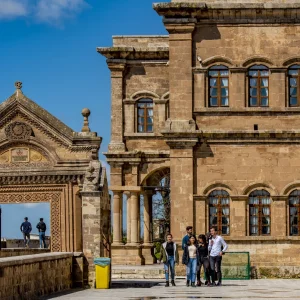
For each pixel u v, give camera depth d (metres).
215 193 46.31
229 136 46.09
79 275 38.19
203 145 46.31
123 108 59.56
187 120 46.22
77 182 47.03
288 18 46.44
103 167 40.34
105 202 40.44
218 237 39.28
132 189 58.84
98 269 37.78
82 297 32.09
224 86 46.62
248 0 46.28
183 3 46.00
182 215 46.16
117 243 59.44
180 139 46.06
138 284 40.25
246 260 44.81
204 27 46.56
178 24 46.41
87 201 38.59
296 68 46.56
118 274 48.62
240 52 46.47
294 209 46.16
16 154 47.28
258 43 46.44
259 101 46.53
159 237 86.50
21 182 47.25
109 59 59.34
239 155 46.19
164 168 59.25
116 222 59.50
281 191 46.03
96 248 38.44
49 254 34.62
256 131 45.88
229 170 46.22
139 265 57.62
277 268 45.34
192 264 38.53
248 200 46.19
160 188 60.62
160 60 59.50
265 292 34.41
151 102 59.62
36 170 46.97
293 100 46.53
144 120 59.62
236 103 46.38
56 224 47.53
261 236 45.81
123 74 59.62
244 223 46.00
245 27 46.47
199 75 46.47
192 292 34.66
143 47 59.25
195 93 46.47
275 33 46.44
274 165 46.16
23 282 30.25
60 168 46.84
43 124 46.91
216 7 45.97
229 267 44.75
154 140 59.38
